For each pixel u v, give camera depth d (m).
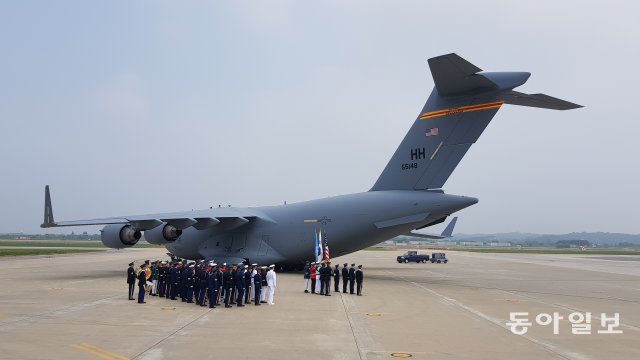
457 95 20.70
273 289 15.45
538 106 20.11
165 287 17.33
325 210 24.56
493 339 10.43
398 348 9.45
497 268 37.00
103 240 25.81
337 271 19.19
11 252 53.94
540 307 15.51
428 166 21.91
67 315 12.88
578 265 43.97
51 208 22.81
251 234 26.50
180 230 26.12
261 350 9.16
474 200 21.11
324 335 10.61
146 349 9.16
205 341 9.91
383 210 22.69
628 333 11.40
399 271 32.28
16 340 9.80
